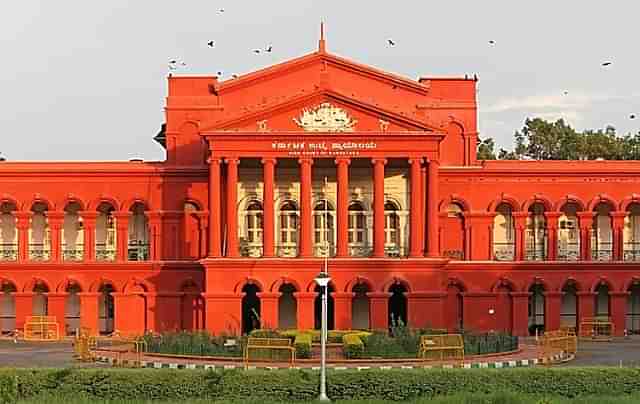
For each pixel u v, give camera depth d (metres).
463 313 79.06
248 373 43.50
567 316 81.50
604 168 80.94
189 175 80.00
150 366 53.34
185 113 81.44
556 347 61.72
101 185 80.38
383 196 74.00
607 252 81.62
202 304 78.62
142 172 80.06
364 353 55.41
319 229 78.31
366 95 81.31
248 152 73.75
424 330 62.56
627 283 79.50
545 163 80.88
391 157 74.06
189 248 79.75
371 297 73.06
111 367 51.50
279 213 78.38
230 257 73.38
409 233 75.12
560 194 80.94
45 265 79.00
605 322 78.50
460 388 43.19
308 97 74.12
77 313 81.19
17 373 43.41
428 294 73.06
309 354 54.97
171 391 42.75
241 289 73.19
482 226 80.50
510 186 80.88
